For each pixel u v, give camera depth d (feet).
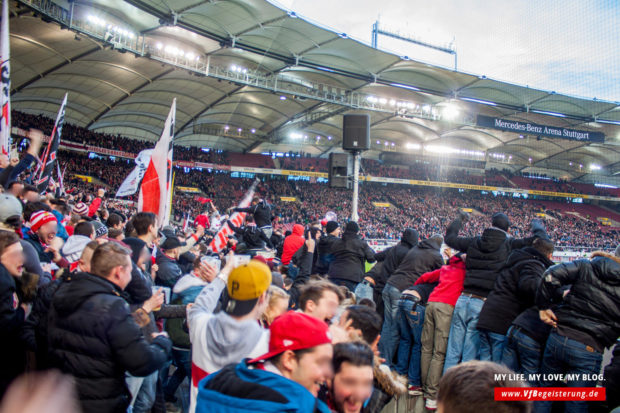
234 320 6.60
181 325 12.05
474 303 12.71
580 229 136.36
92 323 7.36
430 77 115.75
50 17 67.36
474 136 165.07
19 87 94.53
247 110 133.59
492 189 159.94
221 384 5.49
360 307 8.55
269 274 6.78
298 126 151.74
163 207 15.57
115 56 90.07
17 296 9.22
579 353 9.47
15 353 8.64
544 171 190.60
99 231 17.78
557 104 126.93
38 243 12.96
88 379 7.36
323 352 5.40
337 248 16.72
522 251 11.93
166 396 12.71
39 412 1.90
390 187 172.14
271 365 5.59
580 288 9.78
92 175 110.63
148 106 120.16
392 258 17.38
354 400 6.11
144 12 77.10
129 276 8.31
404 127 160.15
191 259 17.87
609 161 169.48
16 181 15.70
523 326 10.93
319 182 167.63
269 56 96.68
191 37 88.12
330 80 118.32
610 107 124.47
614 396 9.54
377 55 101.71
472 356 12.62
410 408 12.96
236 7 77.25
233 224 16.80
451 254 16.72
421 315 14.16
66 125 108.78
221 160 155.74
